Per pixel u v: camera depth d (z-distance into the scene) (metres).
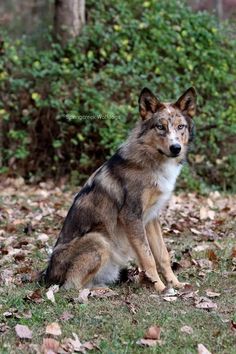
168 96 17.59
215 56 18.72
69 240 8.83
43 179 17.66
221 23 19.94
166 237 11.78
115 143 16.83
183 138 9.03
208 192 16.92
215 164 17.92
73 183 17.34
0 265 9.98
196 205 14.79
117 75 17.70
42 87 17.62
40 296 8.23
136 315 7.61
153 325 7.17
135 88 17.64
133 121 17.22
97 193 8.96
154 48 18.50
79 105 17.31
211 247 10.91
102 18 18.88
